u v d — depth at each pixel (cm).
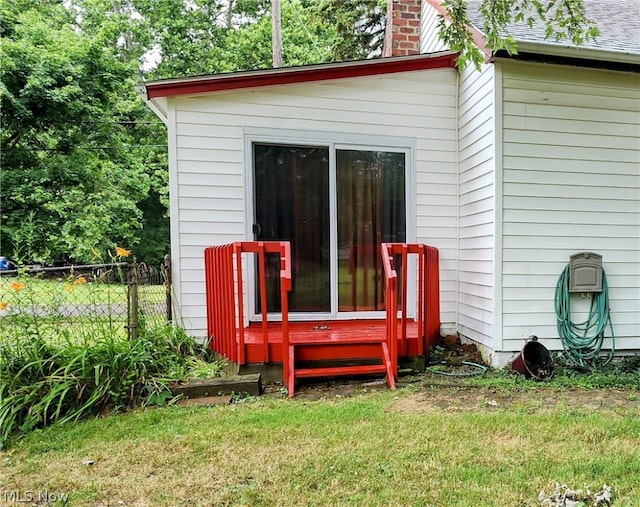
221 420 266
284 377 339
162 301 414
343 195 448
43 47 1009
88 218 1112
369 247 454
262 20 1584
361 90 448
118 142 1211
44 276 333
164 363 336
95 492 191
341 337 373
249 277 430
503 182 387
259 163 434
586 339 395
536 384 337
